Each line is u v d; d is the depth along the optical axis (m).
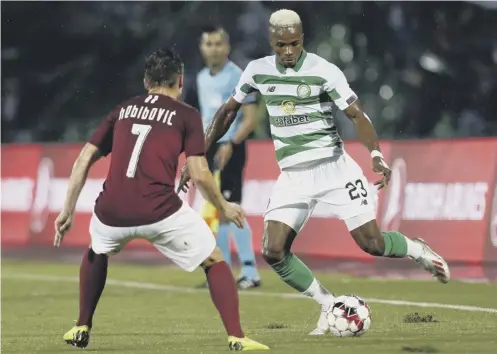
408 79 77.44
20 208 59.03
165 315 30.88
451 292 35.47
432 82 77.44
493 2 77.62
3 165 59.97
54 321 30.06
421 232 43.19
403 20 78.31
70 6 85.31
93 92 85.19
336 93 23.95
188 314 31.08
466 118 77.75
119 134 21.16
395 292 35.81
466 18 78.44
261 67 24.56
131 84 84.62
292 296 35.34
